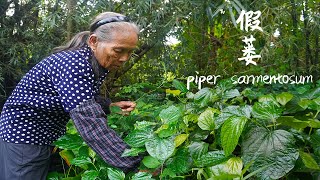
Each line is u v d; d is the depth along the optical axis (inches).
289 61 113.9
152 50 137.3
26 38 133.6
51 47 126.2
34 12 134.3
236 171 38.8
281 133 39.0
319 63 120.0
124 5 118.6
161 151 42.6
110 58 52.9
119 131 64.5
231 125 38.8
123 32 51.7
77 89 49.6
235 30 131.6
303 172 40.3
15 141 55.1
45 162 57.2
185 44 127.3
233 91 59.8
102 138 47.8
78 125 48.4
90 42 53.4
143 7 109.1
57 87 51.5
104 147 47.8
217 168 39.7
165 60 132.3
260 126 41.1
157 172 47.1
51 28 121.0
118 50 52.1
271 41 105.2
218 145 47.1
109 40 51.7
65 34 121.9
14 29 132.9
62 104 50.3
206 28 132.0
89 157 52.3
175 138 46.1
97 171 48.3
